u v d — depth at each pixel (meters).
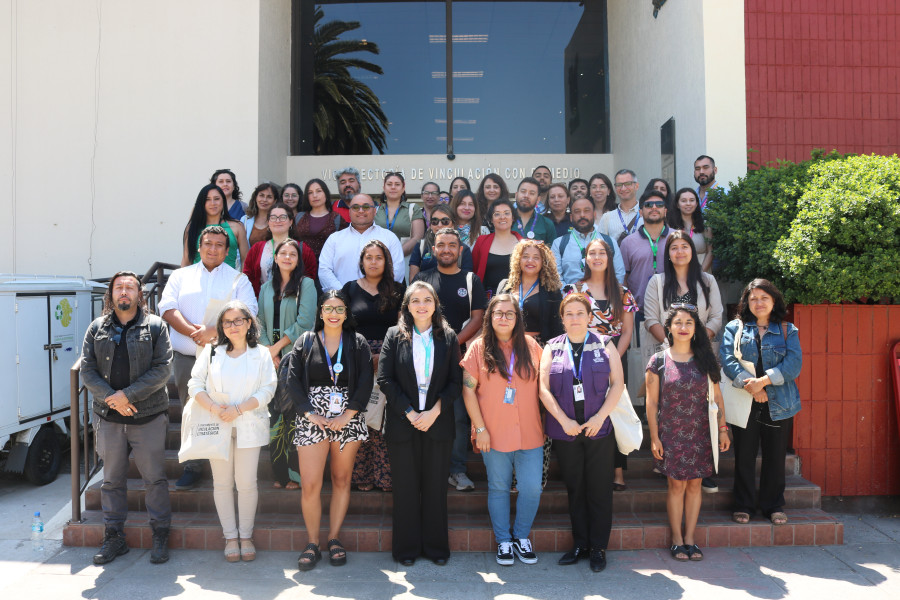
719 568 4.24
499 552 4.29
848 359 5.44
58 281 6.69
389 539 4.49
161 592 3.91
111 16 8.48
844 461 5.42
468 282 4.93
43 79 8.53
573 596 3.86
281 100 9.37
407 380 4.22
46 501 5.83
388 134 9.89
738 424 4.67
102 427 4.38
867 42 6.81
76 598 3.84
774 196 5.57
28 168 8.55
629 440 4.25
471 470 5.14
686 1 7.12
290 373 4.25
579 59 10.12
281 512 4.82
